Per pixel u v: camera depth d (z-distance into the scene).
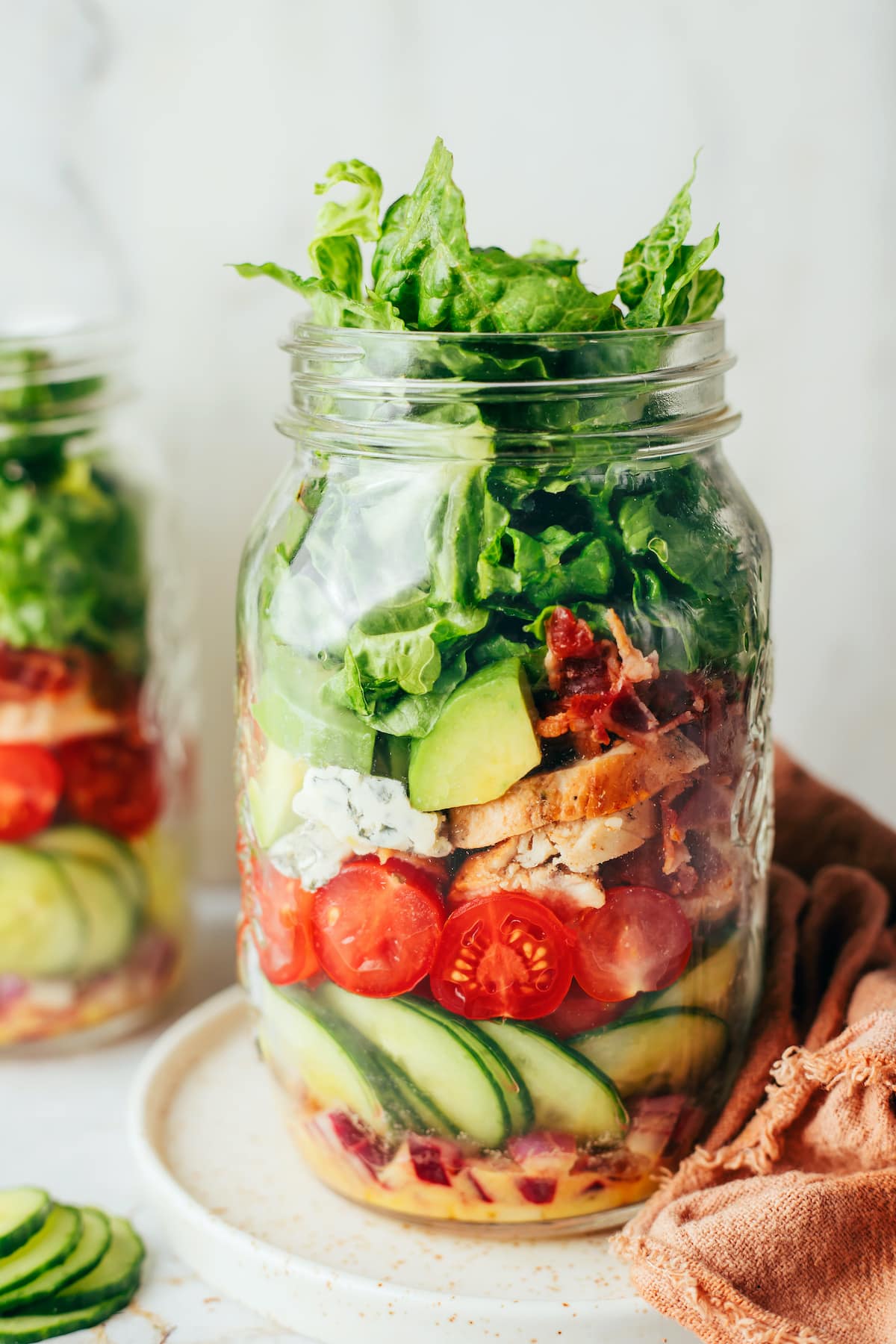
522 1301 0.40
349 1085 0.41
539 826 0.39
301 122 0.56
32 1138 0.49
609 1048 0.40
